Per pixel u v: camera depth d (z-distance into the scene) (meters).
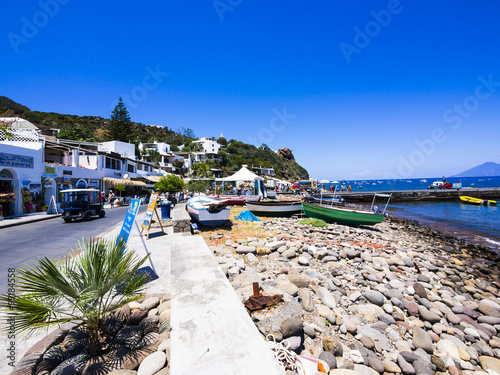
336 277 7.11
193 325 2.87
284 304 4.57
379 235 14.41
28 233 10.69
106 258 3.36
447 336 5.08
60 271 3.23
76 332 3.40
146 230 9.91
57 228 11.90
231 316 3.07
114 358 2.92
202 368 2.21
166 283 5.05
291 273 6.77
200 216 11.65
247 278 5.73
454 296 7.01
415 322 5.44
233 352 2.43
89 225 12.73
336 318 5.02
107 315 3.58
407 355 4.32
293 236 11.41
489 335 5.32
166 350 2.98
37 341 3.29
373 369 3.97
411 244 12.88
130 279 3.53
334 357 3.80
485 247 13.38
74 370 2.75
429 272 8.57
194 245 6.16
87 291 3.06
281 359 3.10
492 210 29.81
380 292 6.44
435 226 19.81
